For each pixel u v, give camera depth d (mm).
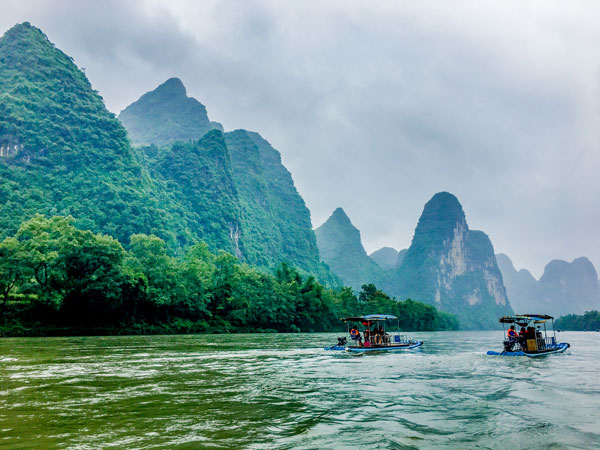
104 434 9484
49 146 160625
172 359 26766
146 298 70812
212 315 87250
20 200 139000
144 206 162625
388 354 32938
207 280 87125
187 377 18703
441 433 9961
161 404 12797
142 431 9766
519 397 14641
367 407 12703
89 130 176625
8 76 174625
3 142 150000
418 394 14992
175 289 75938
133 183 174750
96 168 168375
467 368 23344
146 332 70312
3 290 58281
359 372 21172
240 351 34156
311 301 110938
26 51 182875
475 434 9914
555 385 17422
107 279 62562
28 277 58500
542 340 34281
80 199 153000
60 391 14844
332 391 15422
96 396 13992
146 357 27938
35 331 57531
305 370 21844
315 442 9055
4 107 157250
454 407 12875
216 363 24766
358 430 10086
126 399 13531
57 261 61750
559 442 9367
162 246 78312
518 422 11102
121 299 65562
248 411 11953
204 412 11773
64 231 64375
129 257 74812
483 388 16469
